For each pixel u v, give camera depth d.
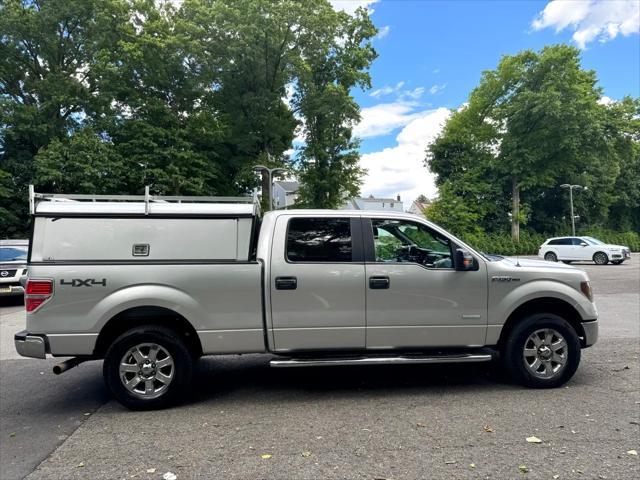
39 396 5.02
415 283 4.73
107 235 4.48
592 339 4.99
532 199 46.03
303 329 4.61
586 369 5.49
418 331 4.75
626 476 3.01
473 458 3.29
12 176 23.86
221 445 3.62
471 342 4.83
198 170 24.75
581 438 3.59
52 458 3.46
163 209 4.57
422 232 4.95
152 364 4.47
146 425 4.08
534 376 4.82
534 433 3.70
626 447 3.42
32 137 24.52
